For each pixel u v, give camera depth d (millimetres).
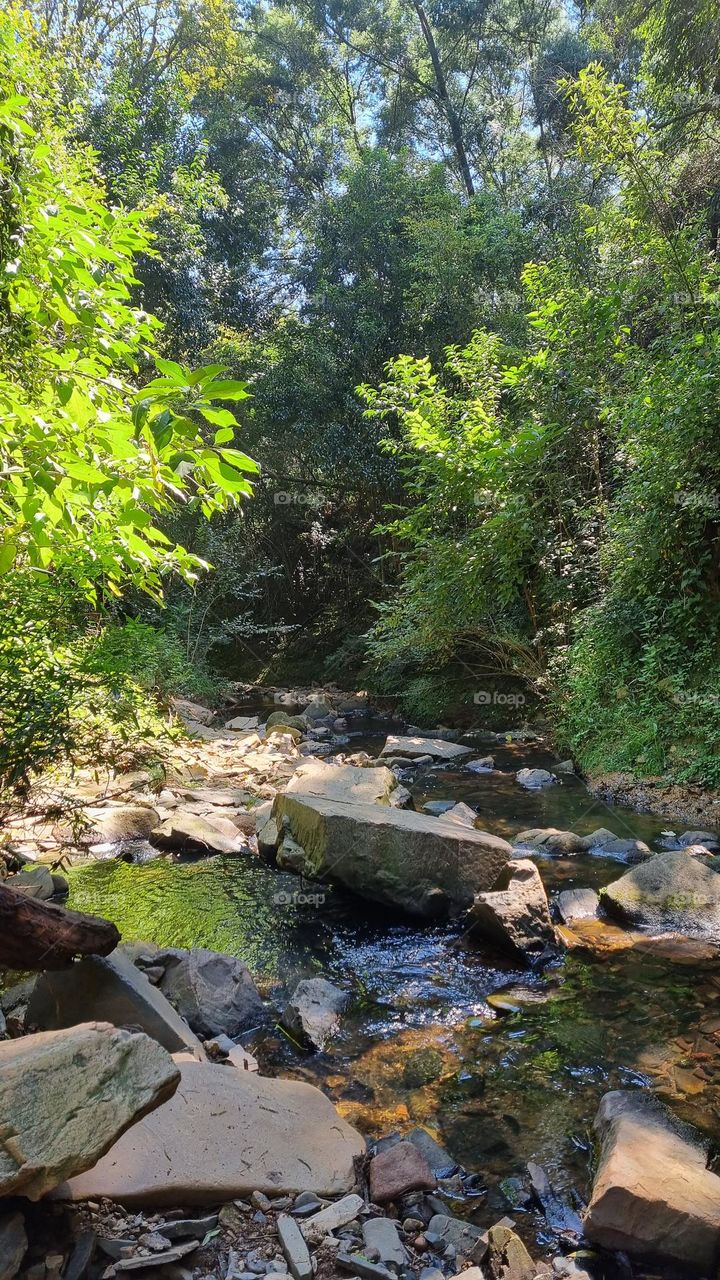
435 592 8250
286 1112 2387
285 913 4328
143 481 2217
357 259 13781
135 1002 2701
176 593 12641
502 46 18297
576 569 8141
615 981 3449
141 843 5480
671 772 6184
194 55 15938
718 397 5902
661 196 8031
